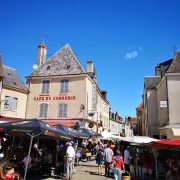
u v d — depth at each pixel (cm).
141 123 3778
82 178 1047
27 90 2428
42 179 957
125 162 1181
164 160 1037
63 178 1009
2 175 385
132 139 1291
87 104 2334
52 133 843
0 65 2062
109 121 4112
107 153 1138
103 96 3422
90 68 2917
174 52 2031
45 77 2439
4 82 2191
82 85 2317
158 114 2295
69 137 1012
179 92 1805
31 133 847
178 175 595
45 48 2759
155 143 830
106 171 1134
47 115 2339
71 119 2258
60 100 2344
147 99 2452
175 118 1759
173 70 1850
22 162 952
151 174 966
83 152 1842
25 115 2384
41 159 1104
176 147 747
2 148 1294
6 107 2131
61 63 2534
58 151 1280
